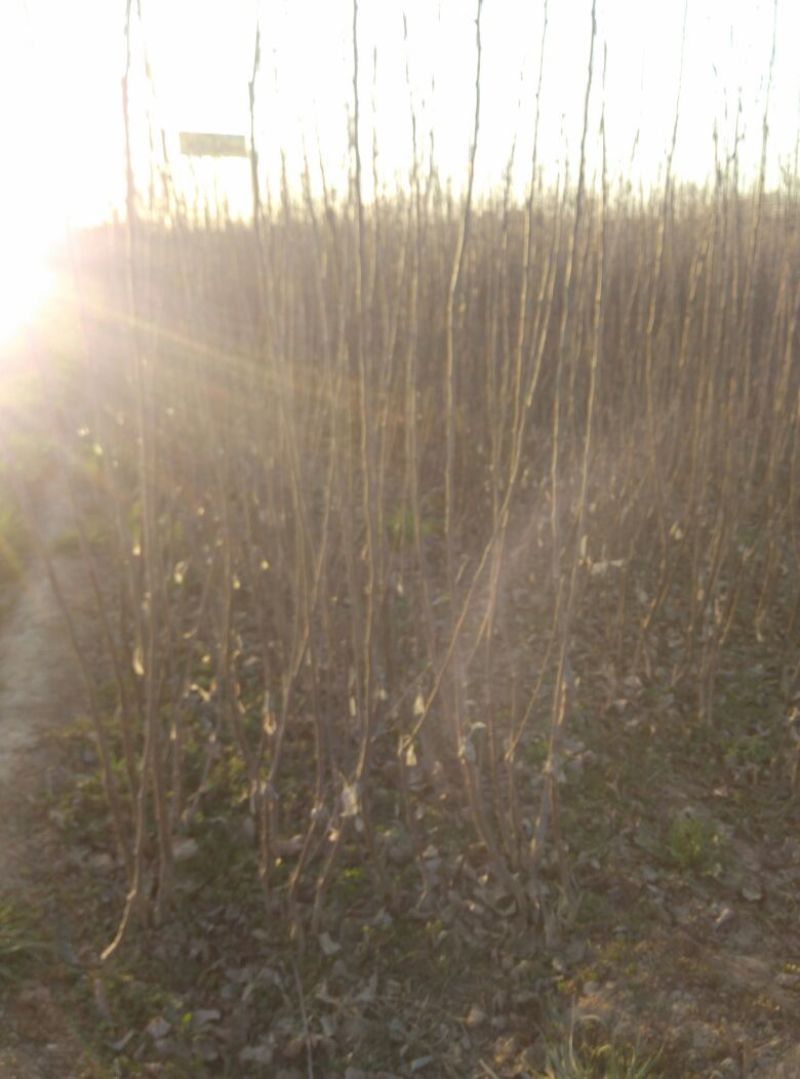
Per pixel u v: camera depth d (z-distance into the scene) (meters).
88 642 4.71
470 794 2.96
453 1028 2.77
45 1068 2.50
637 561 5.31
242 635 4.51
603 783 3.75
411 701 3.77
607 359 5.66
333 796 3.51
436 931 3.03
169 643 3.21
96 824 3.40
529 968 2.92
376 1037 2.74
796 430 4.51
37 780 3.61
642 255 4.95
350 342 3.11
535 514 4.92
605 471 5.06
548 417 6.10
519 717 4.04
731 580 4.80
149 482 2.73
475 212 6.42
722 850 3.44
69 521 6.21
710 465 4.93
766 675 4.55
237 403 4.20
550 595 4.96
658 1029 2.71
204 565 4.51
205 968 2.92
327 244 4.69
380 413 3.21
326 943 2.98
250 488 4.26
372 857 3.08
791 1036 2.68
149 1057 2.61
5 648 4.64
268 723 3.23
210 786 3.61
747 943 3.04
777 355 4.84
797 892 3.29
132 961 2.88
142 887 2.94
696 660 4.64
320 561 2.97
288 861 3.29
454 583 2.86
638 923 3.09
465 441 5.55
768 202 5.38
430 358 5.96
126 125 2.51
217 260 4.61
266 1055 2.66
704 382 4.68
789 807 3.72
